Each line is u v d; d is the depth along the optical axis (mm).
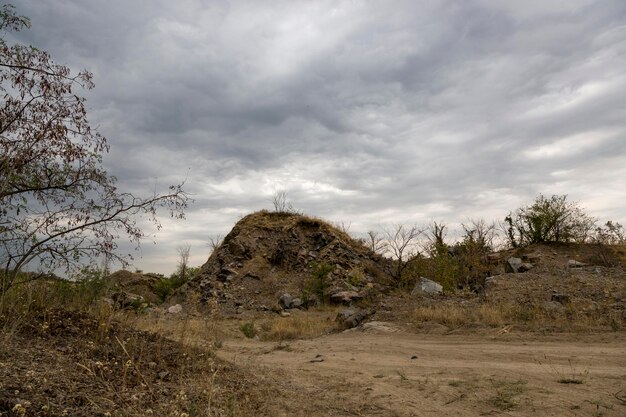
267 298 30906
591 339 11602
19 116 7574
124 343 6312
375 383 7277
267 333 17875
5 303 6875
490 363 9047
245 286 32438
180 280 39375
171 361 6746
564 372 7727
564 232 32031
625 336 11602
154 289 37781
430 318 16281
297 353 11836
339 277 32594
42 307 7496
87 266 8117
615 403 5668
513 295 18703
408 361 9727
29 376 4816
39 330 6602
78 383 5012
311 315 25516
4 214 7406
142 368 6141
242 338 16438
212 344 8672
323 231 37531
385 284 33094
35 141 7445
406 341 13359
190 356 7129
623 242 27891
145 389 5324
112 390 4984
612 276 20375
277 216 39875
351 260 35188
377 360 9984
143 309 9328
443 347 11719
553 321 14164
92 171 7957
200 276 35062
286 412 5488
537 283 20078
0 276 7242
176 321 10320
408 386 6988
